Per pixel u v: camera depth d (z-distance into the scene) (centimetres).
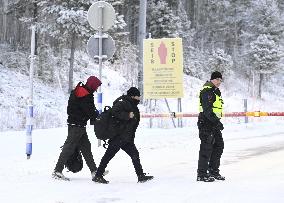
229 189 2133
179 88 4884
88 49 3612
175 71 4875
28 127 3145
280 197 1902
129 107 2339
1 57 8419
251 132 4991
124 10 12562
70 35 7894
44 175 2544
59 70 8756
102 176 2372
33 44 3231
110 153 2364
